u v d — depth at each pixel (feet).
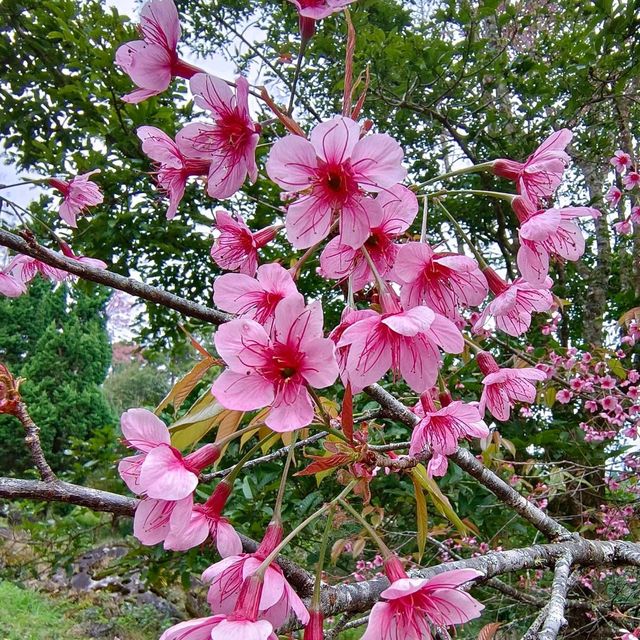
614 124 17.43
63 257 3.86
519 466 13.23
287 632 3.56
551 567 4.99
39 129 12.91
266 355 3.07
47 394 45.50
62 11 12.05
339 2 3.71
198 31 16.47
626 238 18.84
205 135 3.70
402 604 3.08
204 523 3.27
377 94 15.06
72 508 17.04
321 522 11.86
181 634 2.70
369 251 3.99
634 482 13.52
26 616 21.61
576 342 21.59
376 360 3.62
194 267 13.71
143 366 69.10
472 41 14.62
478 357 4.85
